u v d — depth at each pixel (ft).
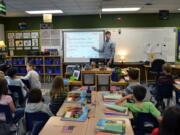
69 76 17.67
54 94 10.87
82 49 28.91
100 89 15.67
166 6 22.50
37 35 29.45
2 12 17.08
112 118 8.03
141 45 28.27
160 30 27.91
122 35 28.27
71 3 20.08
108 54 21.85
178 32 27.84
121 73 16.19
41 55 28.07
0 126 7.21
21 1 18.69
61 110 9.02
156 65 24.27
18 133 9.06
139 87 8.82
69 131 6.89
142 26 27.99
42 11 24.99
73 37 28.91
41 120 8.64
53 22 28.96
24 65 28.04
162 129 4.57
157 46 28.14
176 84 15.05
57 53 28.37
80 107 9.29
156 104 15.33
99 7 22.72
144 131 8.25
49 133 6.75
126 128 7.09
